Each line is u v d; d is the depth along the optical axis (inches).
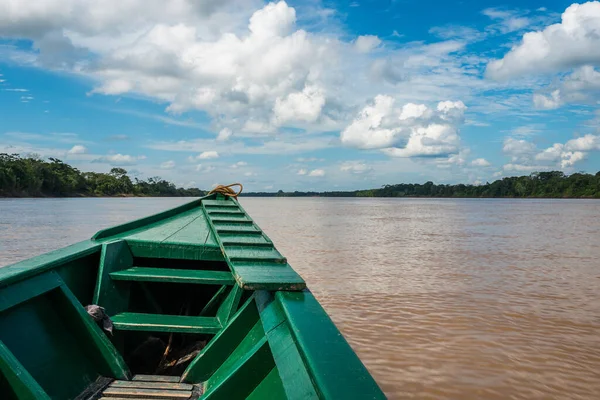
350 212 2395.4
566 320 362.6
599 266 621.3
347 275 540.7
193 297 194.2
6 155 3604.8
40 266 114.3
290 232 1117.7
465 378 257.8
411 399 235.3
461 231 1176.2
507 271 577.0
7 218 1350.9
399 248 803.4
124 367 117.1
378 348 300.2
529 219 1723.7
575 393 242.7
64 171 4512.8
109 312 140.2
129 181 5816.9
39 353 104.8
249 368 95.0
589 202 4741.6
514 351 296.7
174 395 108.5
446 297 435.5
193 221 231.5
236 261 141.6
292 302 104.3
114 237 179.2
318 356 70.6
